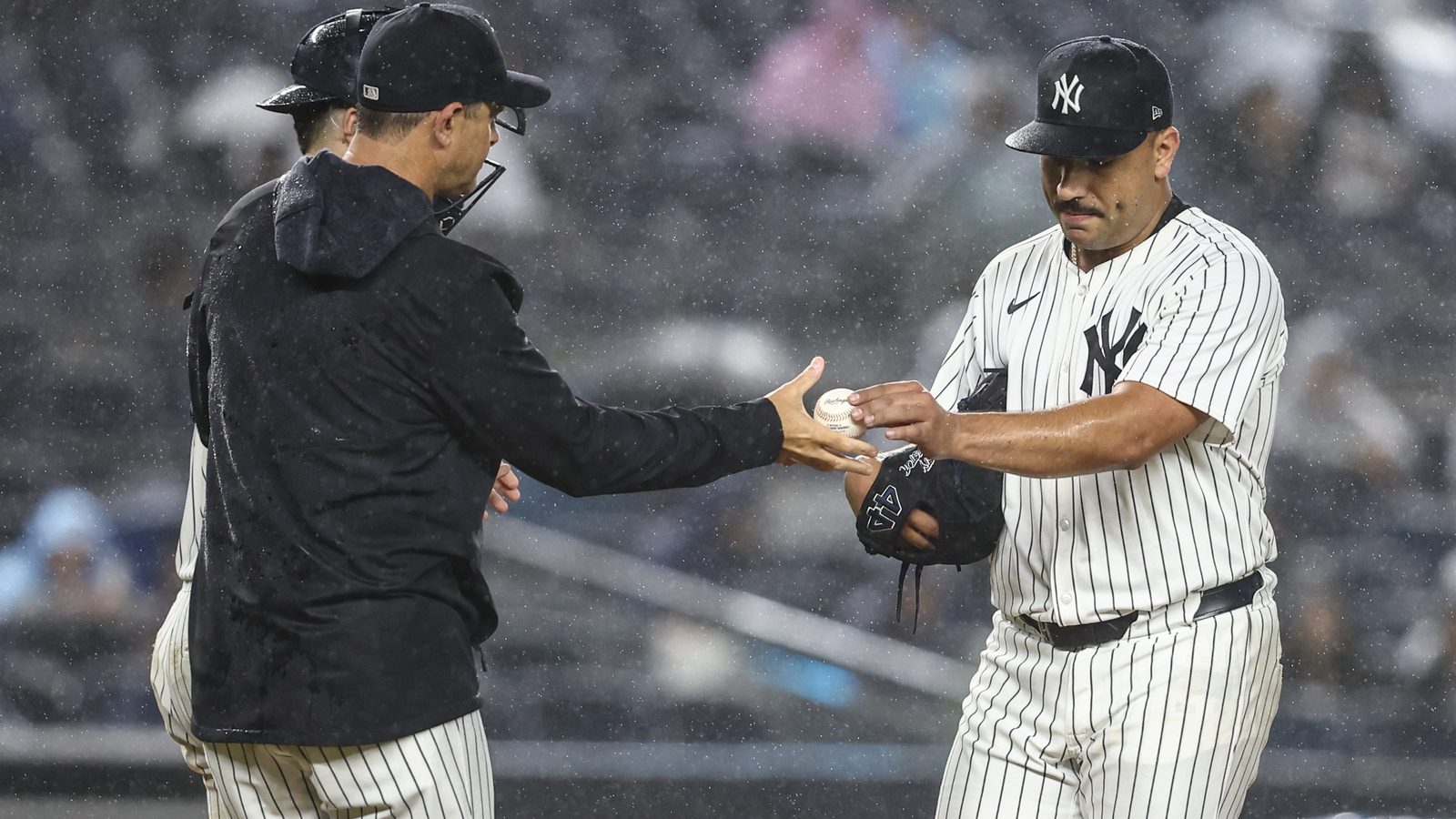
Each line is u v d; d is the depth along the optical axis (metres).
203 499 10.59
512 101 9.45
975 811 10.47
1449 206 31.17
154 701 22.98
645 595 22.19
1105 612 9.88
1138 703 9.78
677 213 32.34
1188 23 32.38
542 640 21.56
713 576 24.69
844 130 32.88
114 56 31.95
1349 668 24.22
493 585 22.34
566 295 31.73
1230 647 9.74
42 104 31.72
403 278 8.67
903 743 20.22
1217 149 32.06
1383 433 27.91
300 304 8.77
